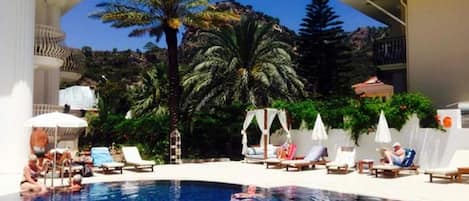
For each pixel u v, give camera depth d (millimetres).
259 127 24062
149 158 26484
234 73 28219
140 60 71875
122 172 19016
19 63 18688
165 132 27312
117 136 28938
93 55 71750
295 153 22297
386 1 28219
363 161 17734
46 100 27188
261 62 29156
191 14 23906
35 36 22250
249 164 22859
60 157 15898
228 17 24562
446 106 21531
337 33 37688
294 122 23016
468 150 15508
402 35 27047
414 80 23062
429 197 11867
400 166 16484
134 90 44656
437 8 22188
